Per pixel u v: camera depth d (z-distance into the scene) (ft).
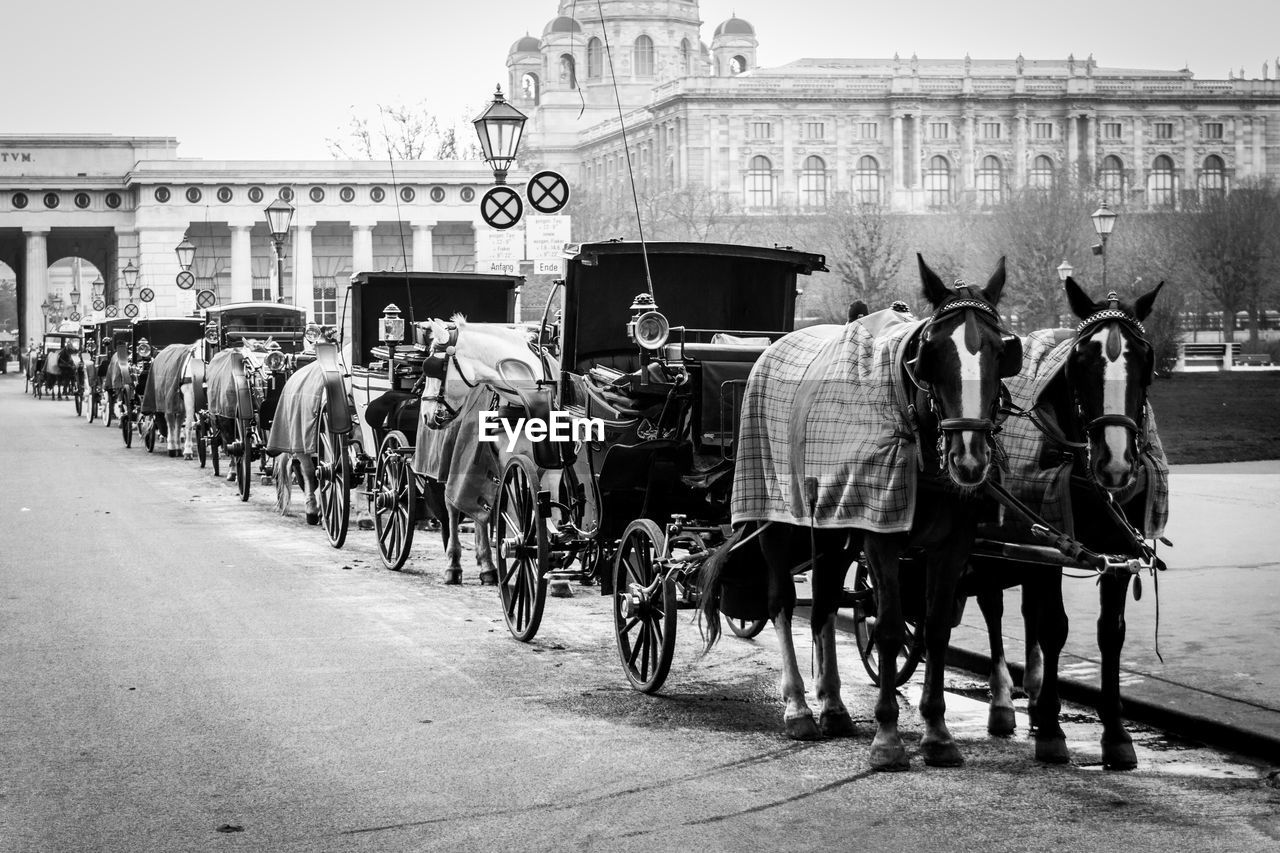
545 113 553.23
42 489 79.61
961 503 24.99
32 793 24.14
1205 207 275.39
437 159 341.00
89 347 161.48
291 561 52.06
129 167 376.89
